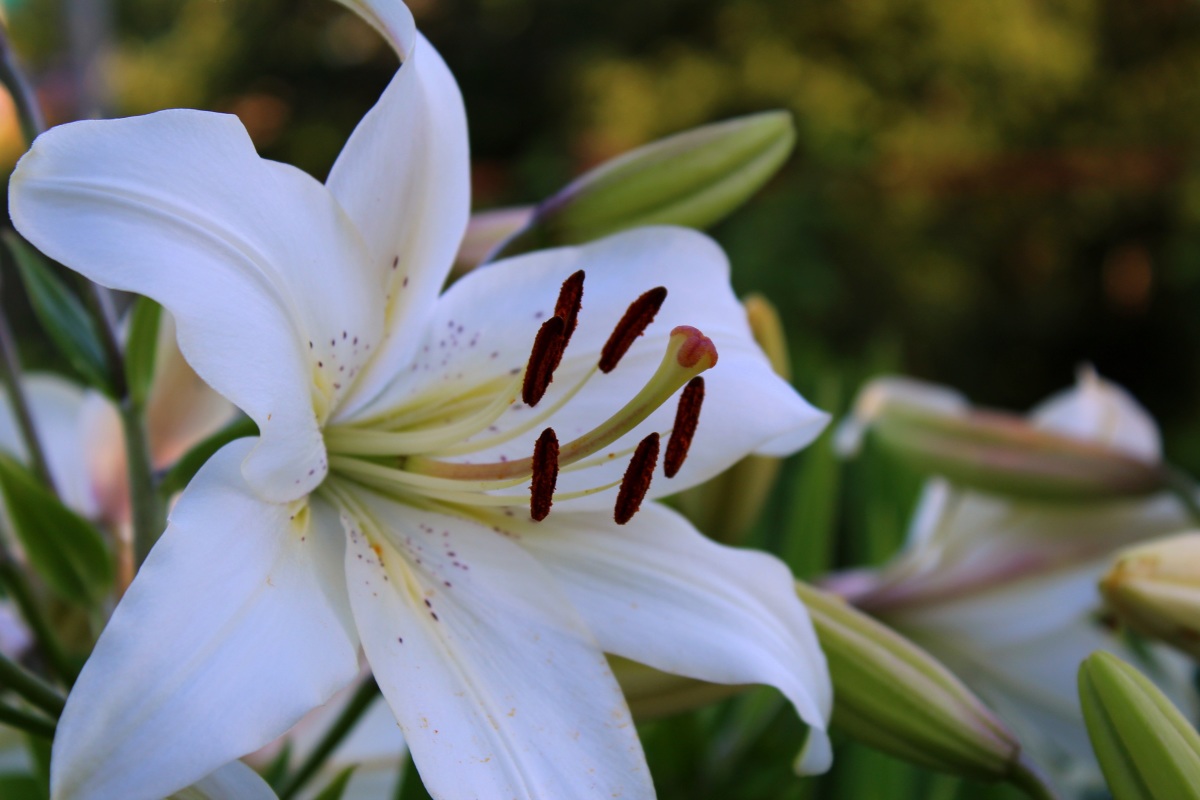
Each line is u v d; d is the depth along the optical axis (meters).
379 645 0.34
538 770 0.34
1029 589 0.47
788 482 0.55
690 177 0.40
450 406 0.38
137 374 0.37
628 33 2.41
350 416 0.37
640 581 0.36
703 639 0.36
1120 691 0.36
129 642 0.31
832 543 0.58
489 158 2.55
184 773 0.30
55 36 2.02
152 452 0.40
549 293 0.38
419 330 0.37
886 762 0.46
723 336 0.38
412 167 0.35
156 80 2.62
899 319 2.23
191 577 0.32
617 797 0.34
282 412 0.33
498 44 2.54
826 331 2.15
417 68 0.35
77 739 0.30
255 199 0.33
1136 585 0.41
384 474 0.37
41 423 0.44
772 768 0.43
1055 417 0.52
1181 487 0.47
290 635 0.32
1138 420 0.51
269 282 0.33
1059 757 0.48
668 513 0.37
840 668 0.37
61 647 0.38
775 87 2.19
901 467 0.54
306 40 2.65
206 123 0.33
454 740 0.34
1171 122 2.36
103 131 0.32
